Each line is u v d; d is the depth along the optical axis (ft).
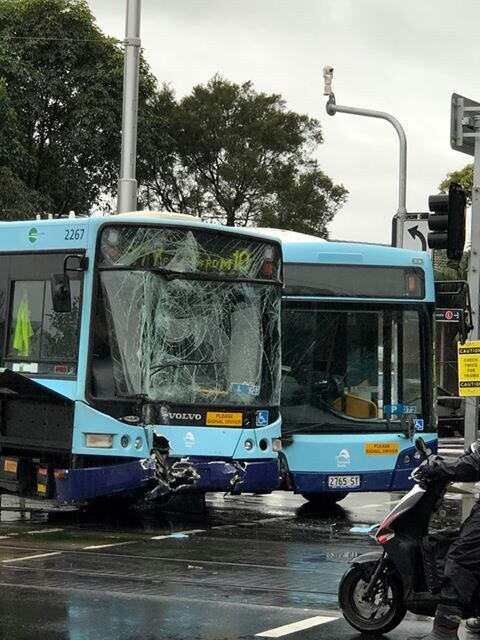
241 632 26.05
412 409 52.03
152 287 44.37
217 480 44.32
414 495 25.34
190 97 199.62
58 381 44.19
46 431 44.55
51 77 147.02
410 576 25.32
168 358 44.39
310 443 50.03
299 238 53.16
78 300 44.19
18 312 46.88
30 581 32.04
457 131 54.49
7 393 45.80
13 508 50.85
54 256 45.70
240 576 33.30
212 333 45.57
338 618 27.86
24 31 148.97
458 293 51.78
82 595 30.01
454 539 25.20
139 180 167.22
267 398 46.96
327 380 50.88
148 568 34.50
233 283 46.39
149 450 43.34
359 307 51.52
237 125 200.75
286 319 50.88
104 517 48.19
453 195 50.29
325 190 206.69
